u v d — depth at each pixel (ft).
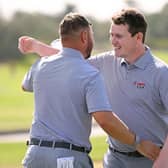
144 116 38.22
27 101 368.07
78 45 35.01
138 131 38.52
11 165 108.27
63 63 34.78
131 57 37.83
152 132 38.55
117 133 33.81
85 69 34.24
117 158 40.04
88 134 34.78
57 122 34.35
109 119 33.40
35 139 34.86
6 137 189.67
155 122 38.47
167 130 38.99
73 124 34.17
